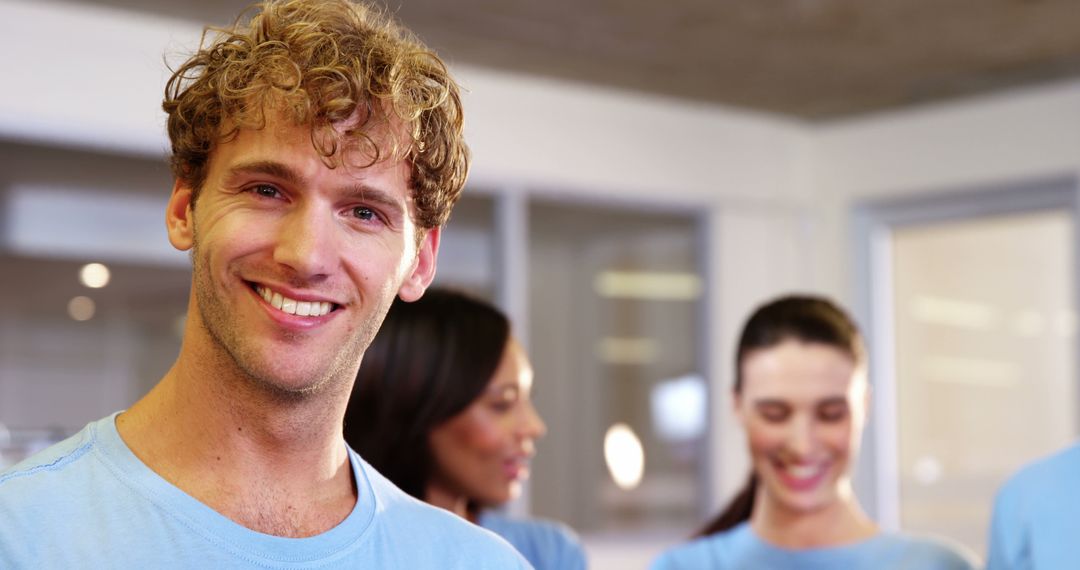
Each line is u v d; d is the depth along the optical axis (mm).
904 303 6086
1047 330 5531
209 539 1069
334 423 1148
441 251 5430
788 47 5371
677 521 6062
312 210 1066
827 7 4852
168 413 1124
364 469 1233
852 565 2309
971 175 5754
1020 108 5586
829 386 2311
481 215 5543
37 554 1017
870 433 6059
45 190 4609
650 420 6016
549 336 5715
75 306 4691
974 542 5789
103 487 1072
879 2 4785
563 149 5707
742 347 2432
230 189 1073
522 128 5598
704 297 6145
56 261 4648
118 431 1127
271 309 1067
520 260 5586
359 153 1076
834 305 2445
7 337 4562
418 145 1140
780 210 6359
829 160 6344
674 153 6047
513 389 2312
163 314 4867
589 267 5840
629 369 5961
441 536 1243
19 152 4555
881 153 6125
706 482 6129
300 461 1137
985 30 5145
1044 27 5098
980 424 5801
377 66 1107
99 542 1038
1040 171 5508
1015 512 2107
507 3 4801
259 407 1094
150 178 4816
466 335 2244
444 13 4910
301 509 1147
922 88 6016
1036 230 5605
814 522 2357
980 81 5906
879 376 6090
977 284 5785
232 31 1142
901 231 6133
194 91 1105
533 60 5574
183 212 1146
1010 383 5707
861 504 6059
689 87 6012
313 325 1073
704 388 6145
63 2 4574
